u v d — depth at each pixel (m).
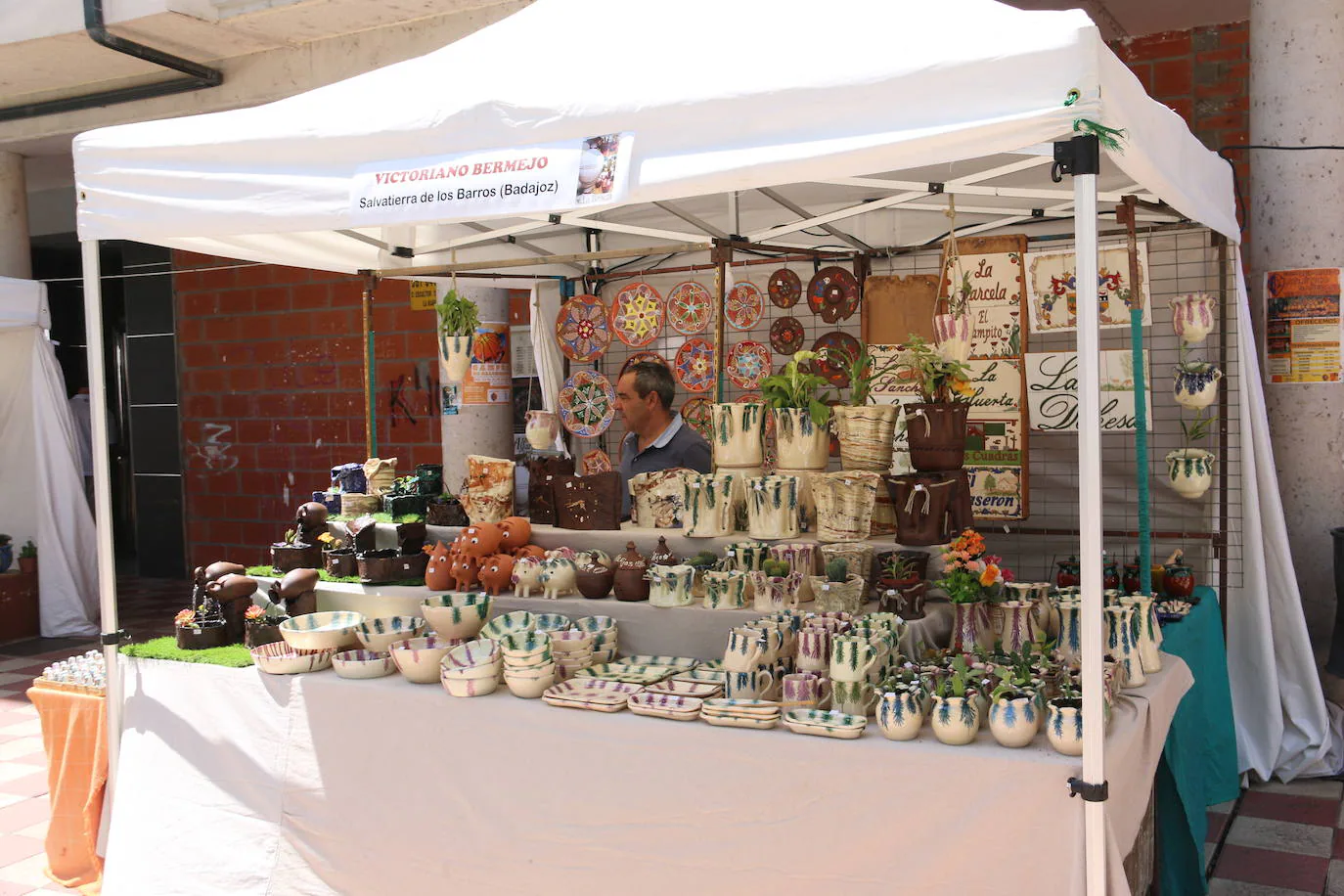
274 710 3.38
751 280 5.59
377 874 3.18
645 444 4.60
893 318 4.93
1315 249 4.56
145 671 3.60
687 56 2.56
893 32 2.37
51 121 7.55
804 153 2.38
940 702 2.59
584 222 4.65
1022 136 2.21
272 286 8.59
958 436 3.30
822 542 3.34
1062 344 4.70
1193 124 5.66
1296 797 4.16
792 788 2.65
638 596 3.40
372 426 4.90
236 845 3.37
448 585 3.70
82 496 7.84
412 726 3.15
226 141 3.08
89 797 3.69
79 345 11.28
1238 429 4.38
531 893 2.96
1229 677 4.26
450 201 2.74
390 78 3.01
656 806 2.80
